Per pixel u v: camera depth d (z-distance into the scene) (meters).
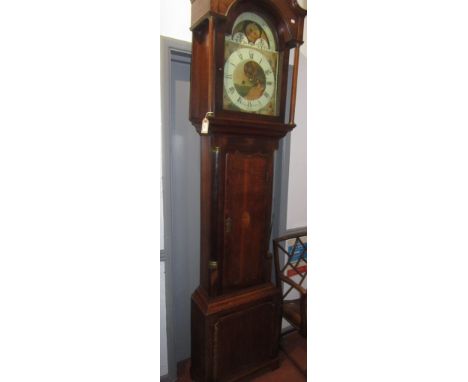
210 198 1.08
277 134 1.13
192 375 1.28
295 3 1.03
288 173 1.66
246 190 1.13
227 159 1.06
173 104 1.35
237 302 1.17
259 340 1.26
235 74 1.00
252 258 1.20
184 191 1.45
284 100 1.11
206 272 1.17
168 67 1.21
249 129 1.05
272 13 1.03
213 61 0.92
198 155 1.46
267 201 1.19
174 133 1.38
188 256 1.51
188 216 1.48
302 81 1.65
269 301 1.25
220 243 1.11
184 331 1.55
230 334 1.17
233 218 1.12
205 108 1.03
